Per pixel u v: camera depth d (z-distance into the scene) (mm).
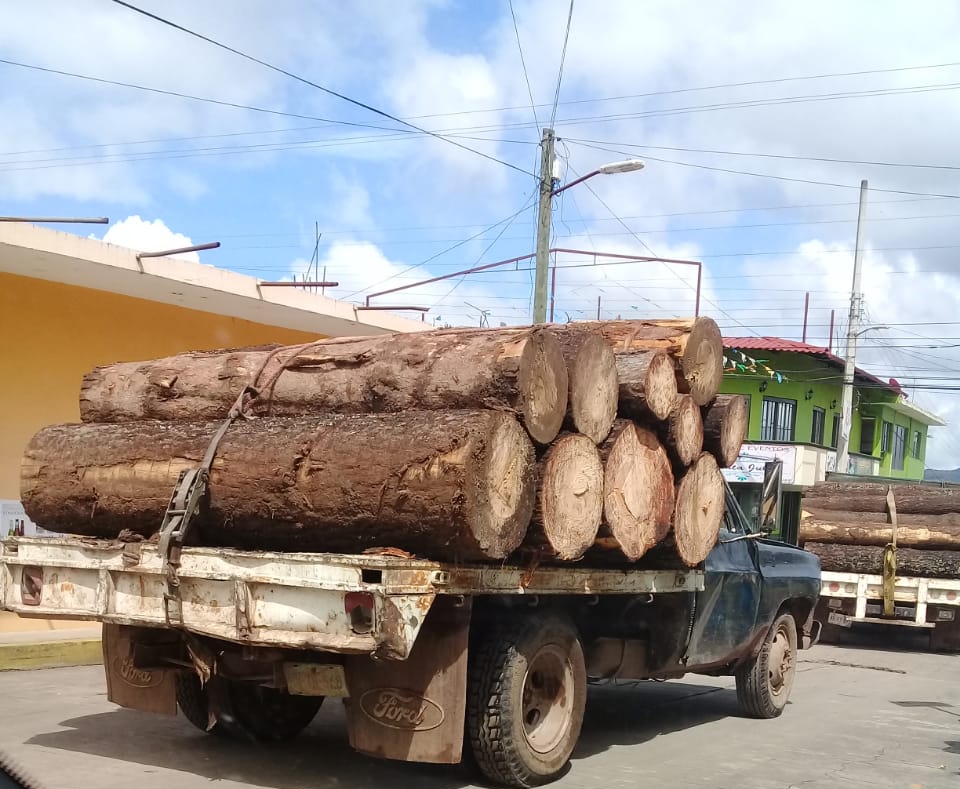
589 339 6008
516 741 5688
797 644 9719
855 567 15469
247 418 6066
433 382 5566
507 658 5684
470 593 5203
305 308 13250
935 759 7414
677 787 6168
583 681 6379
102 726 7148
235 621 5105
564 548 5699
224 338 13734
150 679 6312
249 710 6672
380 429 5270
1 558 6059
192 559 5285
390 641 4727
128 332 12312
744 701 8820
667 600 7398
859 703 10023
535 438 5465
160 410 6555
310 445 5379
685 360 6945
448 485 4957
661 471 6742
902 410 41625
